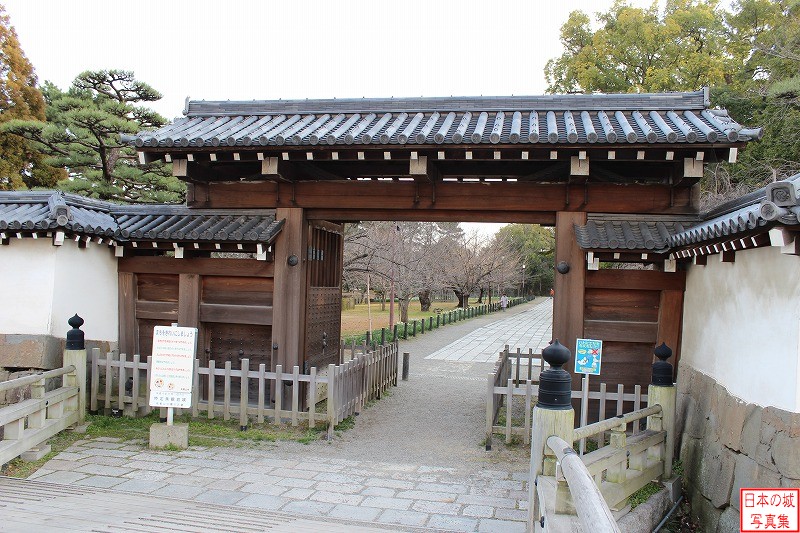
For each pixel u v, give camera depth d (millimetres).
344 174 9164
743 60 21828
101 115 15977
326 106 8750
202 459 6668
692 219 7426
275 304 8281
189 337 7078
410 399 10711
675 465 6551
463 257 38031
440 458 7074
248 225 8133
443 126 7496
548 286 73750
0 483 5605
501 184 7887
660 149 6699
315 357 9211
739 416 4969
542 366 11523
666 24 22047
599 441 6875
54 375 7156
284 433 7727
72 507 4785
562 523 3439
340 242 10641
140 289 8930
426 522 5098
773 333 4469
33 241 7863
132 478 5961
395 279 22812
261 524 4590
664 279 7336
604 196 7621
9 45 21938
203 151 7695
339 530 4621
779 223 3672
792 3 19203
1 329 7840
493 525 5074
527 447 7523
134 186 18875
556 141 6590
